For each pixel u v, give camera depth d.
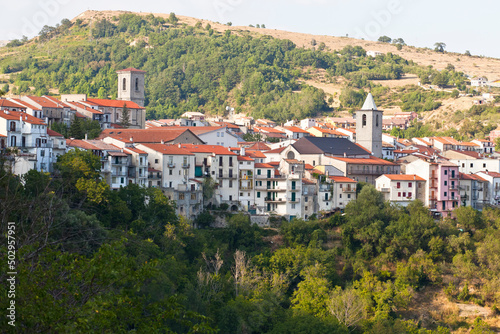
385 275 185.62
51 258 61.88
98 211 151.75
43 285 59.59
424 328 158.50
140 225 156.62
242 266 158.50
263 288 156.12
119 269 60.62
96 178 166.00
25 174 136.12
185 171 198.88
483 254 188.88
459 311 177.00
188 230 173.88
